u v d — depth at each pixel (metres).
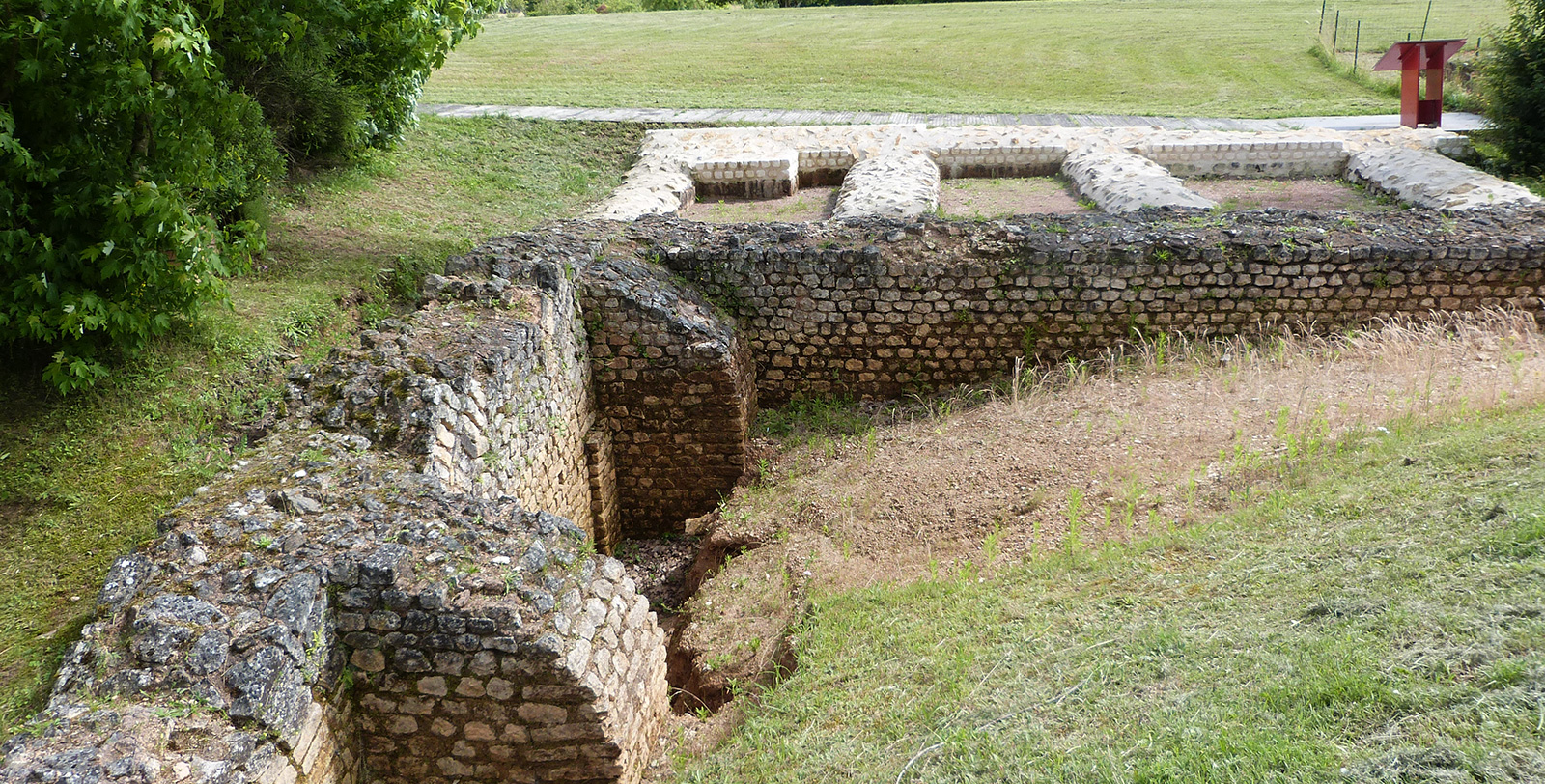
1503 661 3.47
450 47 11.95
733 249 9.03
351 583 4.24
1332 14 29.34
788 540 7.12
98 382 7.00
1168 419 7.38
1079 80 21.97
